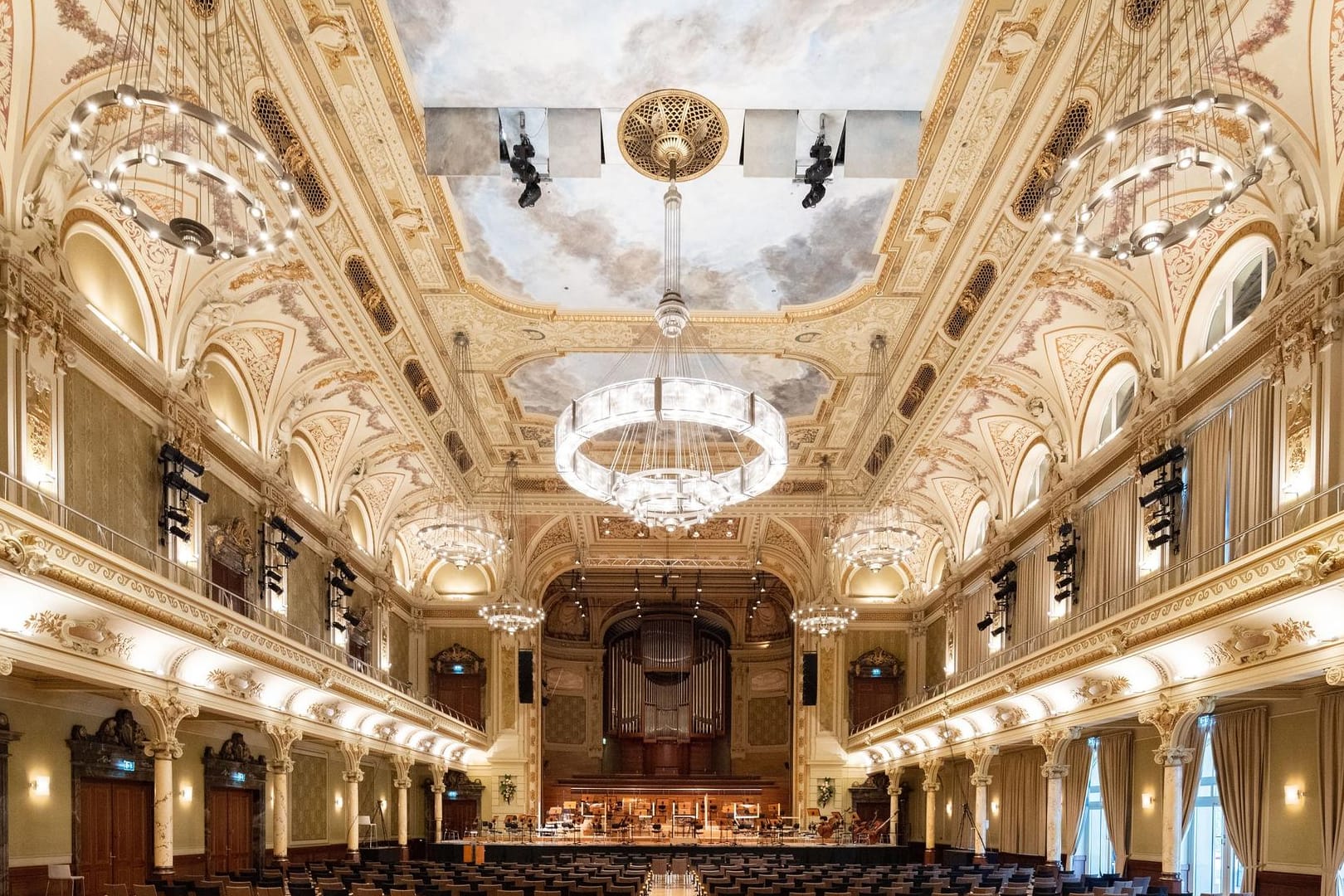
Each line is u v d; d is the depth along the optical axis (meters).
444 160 14.14
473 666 33.47
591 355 21.58
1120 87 11.98
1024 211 14.85
